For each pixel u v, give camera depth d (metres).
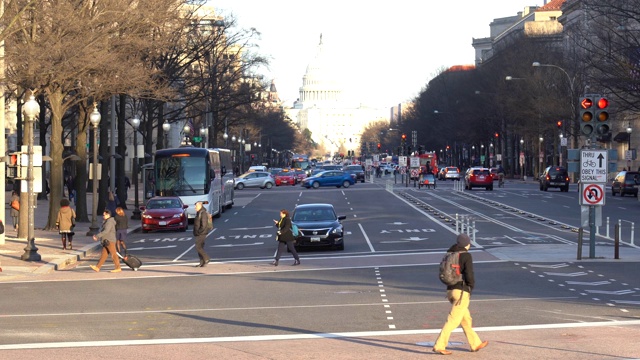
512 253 35.19
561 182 91.81
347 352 16.25
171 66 65.62
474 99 142.88
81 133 54.22
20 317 21.62
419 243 40.88
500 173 106.69
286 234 33.28
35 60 37.78
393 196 83.75
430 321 19.75
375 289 25.70
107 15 41.81
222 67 89.25
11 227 52.66
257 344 17.30
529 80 109.44
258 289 26.39
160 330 19.23
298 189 104.00
